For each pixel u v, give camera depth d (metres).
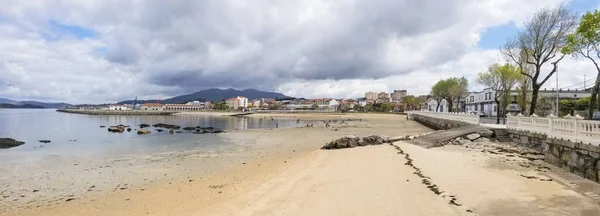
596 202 9.52
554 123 16.41
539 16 32.06
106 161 23.72
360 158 19.00
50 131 54.66
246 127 70.81
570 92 72.25
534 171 13.92
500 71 49.72
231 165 21.80
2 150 29.59
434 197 10.34
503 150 19.52
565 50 17.95
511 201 9.73
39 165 22.22
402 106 174.88
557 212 8.75
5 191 15.74
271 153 27.11
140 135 46.06
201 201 12.85
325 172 15.34
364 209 9.59
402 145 23.73
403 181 12.54
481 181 12.12
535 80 32.22
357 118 113.62
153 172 19.86
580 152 13.08
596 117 30.98
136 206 12.87
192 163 22.77
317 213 9.60
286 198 11.54
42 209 12.91
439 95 93.19
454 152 19.67
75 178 18.38
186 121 104.31
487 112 88.62
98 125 74.19
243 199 12.11
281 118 125.06
